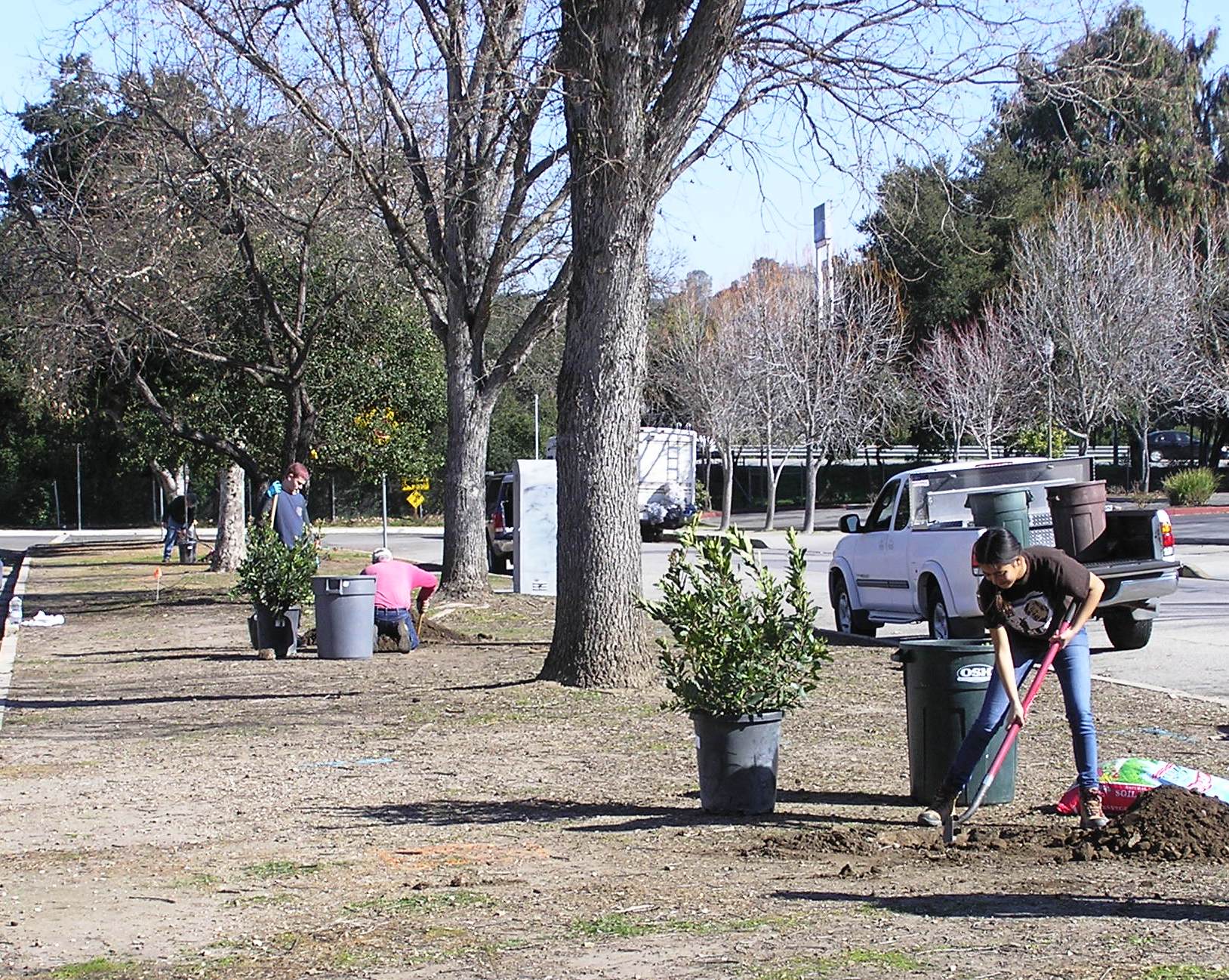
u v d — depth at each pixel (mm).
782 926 5391
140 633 19969
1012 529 15234
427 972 4961
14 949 5457
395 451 28688
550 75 14164
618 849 7145
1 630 22062
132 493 59875
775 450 65000
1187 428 70250
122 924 5832
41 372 21859
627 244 12758
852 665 14961
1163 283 44375
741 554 9555
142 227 19688
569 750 10328
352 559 35219
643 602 8016
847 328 46906
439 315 21812
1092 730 7410
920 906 5684
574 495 13172
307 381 26250
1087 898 5754
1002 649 7254
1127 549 15508
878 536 17484
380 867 6848
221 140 18703
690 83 12461
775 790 8250
